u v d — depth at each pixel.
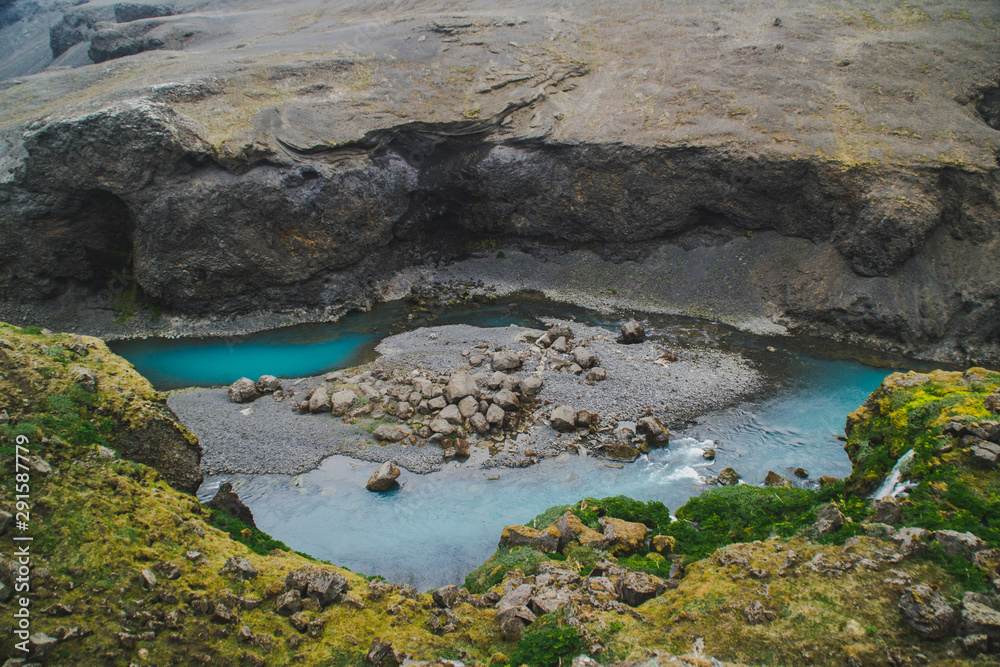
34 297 38.97
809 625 14.27
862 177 37.19
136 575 15.32
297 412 29.73
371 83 44.44
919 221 35.62
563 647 14.49
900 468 18.91
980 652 12.81
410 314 42.16
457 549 21.67
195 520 17.86
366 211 42.19
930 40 43.41
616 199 43.56
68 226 37.97
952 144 37.28
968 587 14.30
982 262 35.69
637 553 19.25
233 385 30.80
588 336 37.47
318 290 41.53
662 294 42.53
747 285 41.03
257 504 24.00
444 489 24.95
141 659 13.71
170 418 20.62
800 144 38.97
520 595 16.61
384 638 15.00
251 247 38.66
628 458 26.64
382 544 21.92
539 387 30.97
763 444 27.78
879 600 14.54
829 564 15.70
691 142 40.88
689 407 30.36
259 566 16.89
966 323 35.38
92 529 15.82
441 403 29.47
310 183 39.44
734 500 21.12
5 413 17.17
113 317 39.66
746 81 42.81
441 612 16.25
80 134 35.62
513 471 26.00
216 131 37.91
